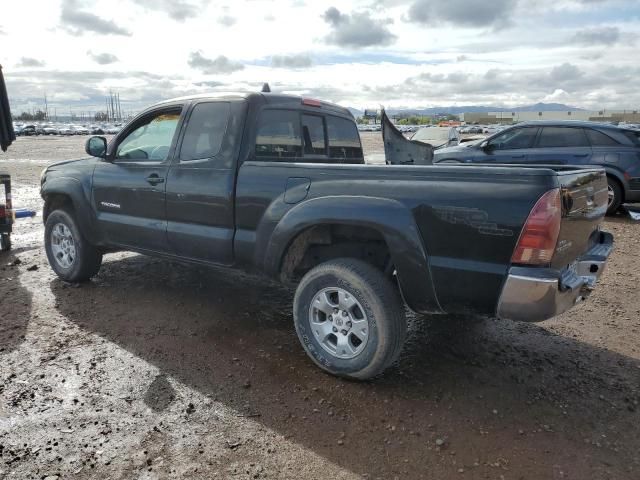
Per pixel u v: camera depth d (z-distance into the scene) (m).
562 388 3.46
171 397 3.26
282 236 3.58
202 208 4.10
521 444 2.86
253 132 4.02
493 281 2.94
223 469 2.62
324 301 3.50
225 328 4.32
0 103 7.18
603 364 3.82
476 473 2.63
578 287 3.10
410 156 5.20
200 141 4.19
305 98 4.67
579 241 3.30
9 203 6.79
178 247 4.34
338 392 3.35
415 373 3.62
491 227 2.90
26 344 3.96
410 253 3.13
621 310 4.91
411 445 2.84
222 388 3.38
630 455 2.78
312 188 3.50
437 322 4.56
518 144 9.95
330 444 2.83
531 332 4.39
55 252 5.41
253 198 3.79
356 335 3.37
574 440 2.90
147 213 4.53
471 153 10.26
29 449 2.74
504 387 3.46
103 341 4.04
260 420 3.04
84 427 2.94
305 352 3.90
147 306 4.79
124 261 6.26
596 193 3.54
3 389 3.31
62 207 5.40
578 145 9.53
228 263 4.05
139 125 4.71
